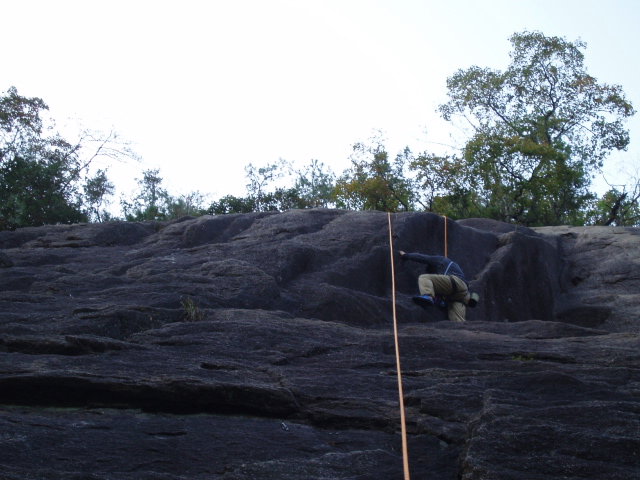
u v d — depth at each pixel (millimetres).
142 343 6969
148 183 30109
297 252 11164
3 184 23594
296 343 7117
